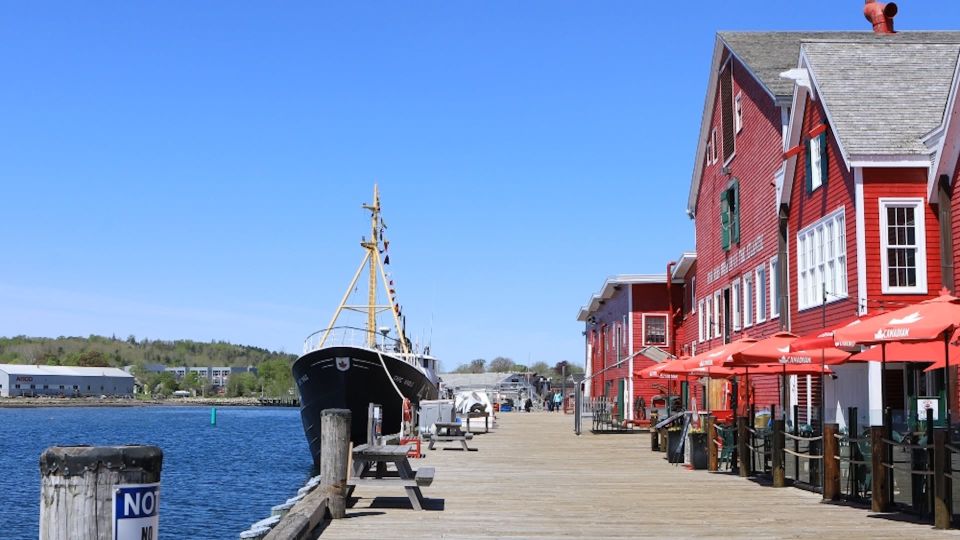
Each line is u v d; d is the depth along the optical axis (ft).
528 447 91.56
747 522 37.99
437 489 51.19
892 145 64.28
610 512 41.16
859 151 63.93
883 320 38.27
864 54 72.18
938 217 63.41
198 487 111.34
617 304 167.02
